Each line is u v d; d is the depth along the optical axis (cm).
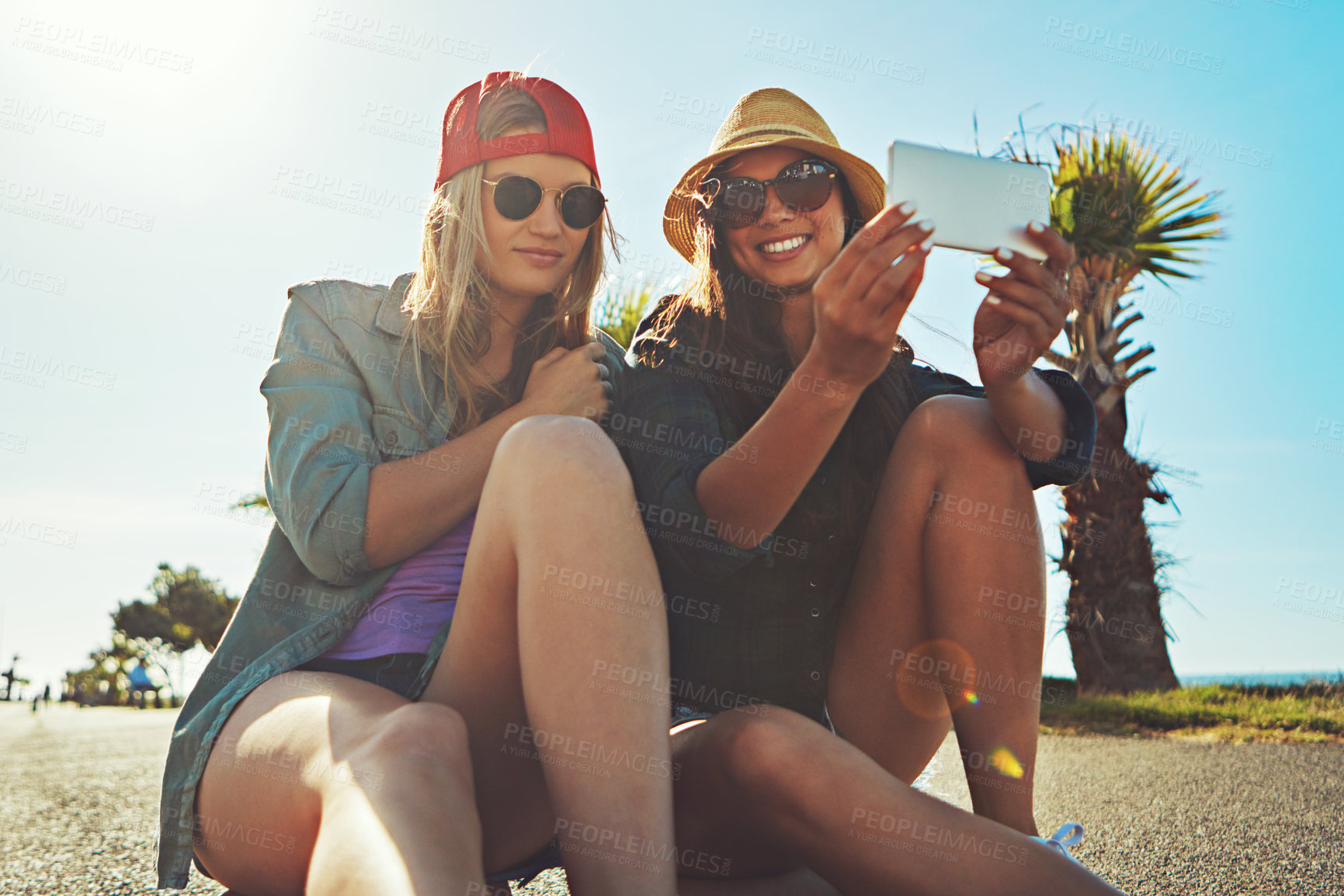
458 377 165
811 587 148
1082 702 568
